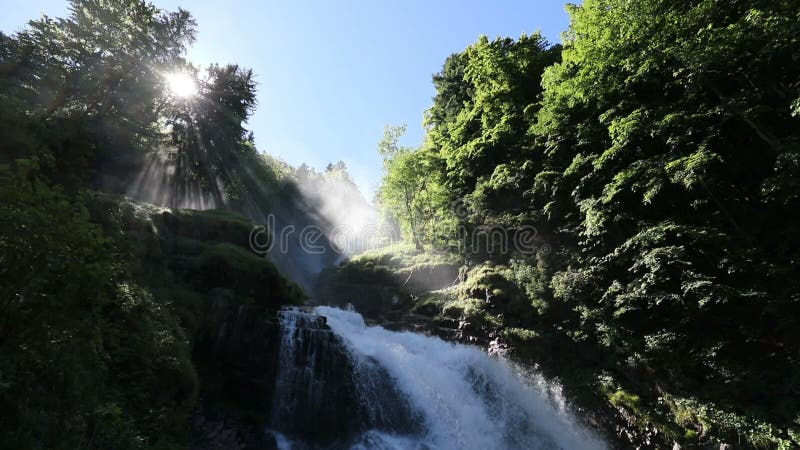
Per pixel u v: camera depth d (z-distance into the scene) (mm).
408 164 31469
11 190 4824
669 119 15438
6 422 4902
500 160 26938
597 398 14438
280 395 12594
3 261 4672
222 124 35000
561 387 15383
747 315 13250
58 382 5891
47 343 5383
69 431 5547
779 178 12773
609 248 17453
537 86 28078
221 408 11602
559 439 14219
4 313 4773
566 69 21484
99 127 23094
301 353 13578
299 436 12188
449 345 17891
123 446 6641
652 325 15219
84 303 5789
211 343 12617
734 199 14992
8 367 4930
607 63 18500
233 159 37094
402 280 26281
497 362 16594
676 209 15953
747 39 14430
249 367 12656
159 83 26312
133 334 9242
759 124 14750
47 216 4938
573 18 21625
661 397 13656
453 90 35250
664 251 14188
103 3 23797
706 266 14172
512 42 29250
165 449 8023
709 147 15227
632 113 16656
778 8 13797
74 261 5172
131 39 24266
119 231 12578
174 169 30672
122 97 23828
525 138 24969
